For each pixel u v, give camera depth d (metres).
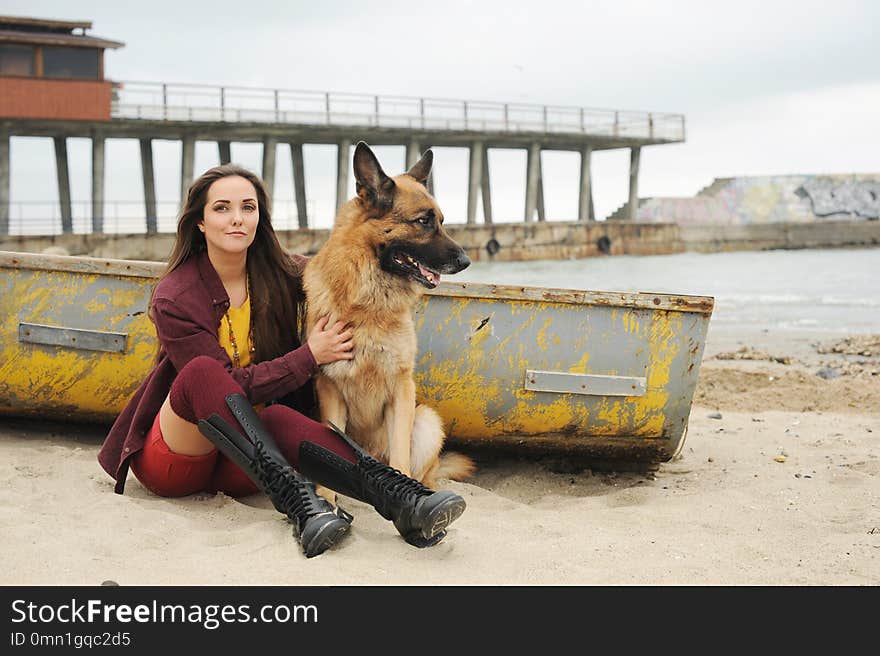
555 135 47.72
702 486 4.94
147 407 3.85
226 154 43.19
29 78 32.44
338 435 3.56
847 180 66.75
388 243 4.26
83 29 34.16
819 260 43.03
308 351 3.76
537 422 4.90
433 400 4.83
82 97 33.31
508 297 4.73
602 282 28.61
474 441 5.05
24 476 4.09
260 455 3.39
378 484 3.38
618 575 3.18
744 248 56.22
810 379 8.76
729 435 6.45
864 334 13.16
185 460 3.75
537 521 3.94
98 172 36.59
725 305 18.70
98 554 3.10
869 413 7.33
